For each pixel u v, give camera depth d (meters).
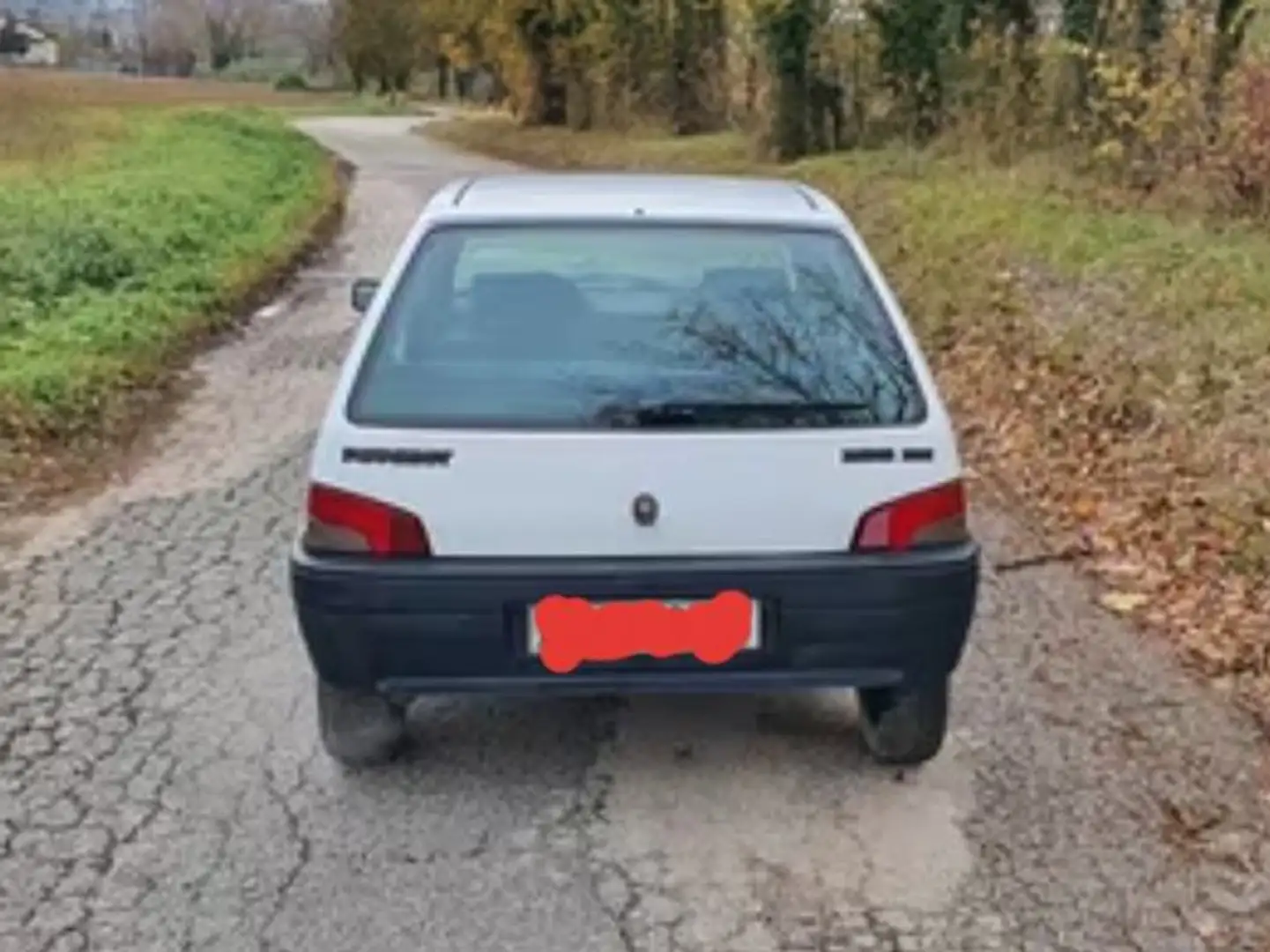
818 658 3.71
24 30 70.69
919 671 3.79
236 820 3.84
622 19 32.34
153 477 7.34
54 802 3.93
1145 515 6.41
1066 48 14.72
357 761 4.12
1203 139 12.31
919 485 3.73
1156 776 4.09
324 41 81.06
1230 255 10.27
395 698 3.88
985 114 17.67
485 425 3.68
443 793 3.99
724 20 28.28
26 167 19.55
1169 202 12.41
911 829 3.80
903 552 3.71
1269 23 12.04
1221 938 3.32
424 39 56.03
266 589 5.61
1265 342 8.16
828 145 23.08
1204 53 12.50
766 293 4.11
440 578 3.61
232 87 68.19
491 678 3.69
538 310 4.01
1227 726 4.40
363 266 15.88
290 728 4.39
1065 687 4.70
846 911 3.42
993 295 10.89
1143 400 7.81
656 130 31.41
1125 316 9.39
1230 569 5.66
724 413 3.73
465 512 3.63
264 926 3.36
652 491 3.63
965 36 18.56
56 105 30.61
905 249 13.42
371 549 3.65
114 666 4.86
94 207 15.11
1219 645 5.02
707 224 4.27
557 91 37.81
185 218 15.76
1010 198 14.15
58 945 3.29
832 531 3.70
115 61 79.69
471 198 4.51
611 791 4.01
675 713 4.51
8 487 7.07
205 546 6.16
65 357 9.26
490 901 3.46
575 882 3.54
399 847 3.71
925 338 10.67
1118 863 3.63
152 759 4.19
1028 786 4.03
